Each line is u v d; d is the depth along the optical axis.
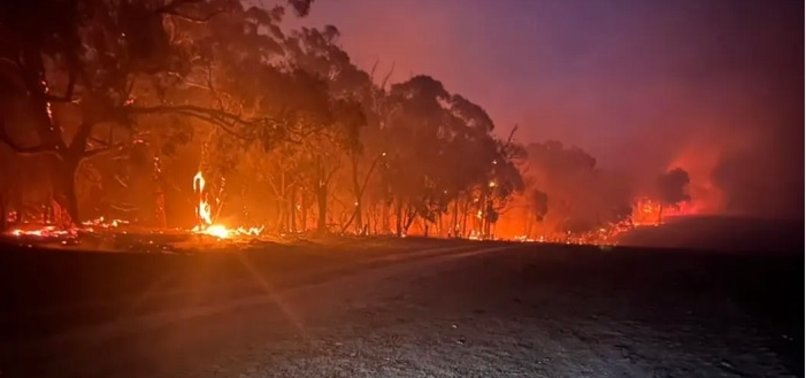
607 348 8.52
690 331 9.51
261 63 31.28
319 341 8.89
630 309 11.29
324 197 44.31
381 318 10.50
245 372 7.46
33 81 24.23
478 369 7.58
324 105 29.33
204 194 40.97
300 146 32.56
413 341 8.91
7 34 21.86
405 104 52.41
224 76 31.34
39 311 10.57
